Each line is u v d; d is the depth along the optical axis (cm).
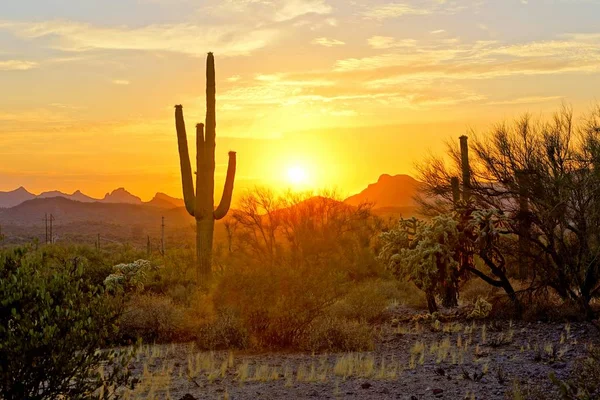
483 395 812
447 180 1888
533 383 850
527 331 1273
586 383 690
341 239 2423
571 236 1482
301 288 1271
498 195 1603
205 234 2067
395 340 1285
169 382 924
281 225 2555
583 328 1248
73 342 593
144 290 1922
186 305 1717
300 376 937
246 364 1014
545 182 1438
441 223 1524
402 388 872
